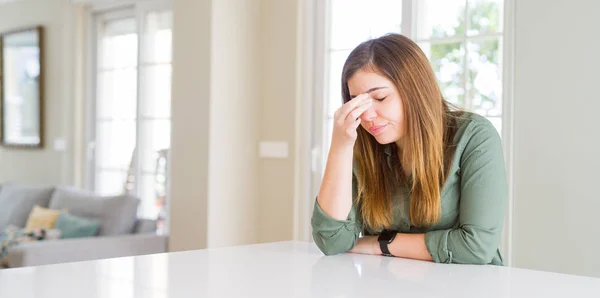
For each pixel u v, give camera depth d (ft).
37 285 3.72
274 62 14.49
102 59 18.22
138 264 4.57
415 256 5.14
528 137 10.94
